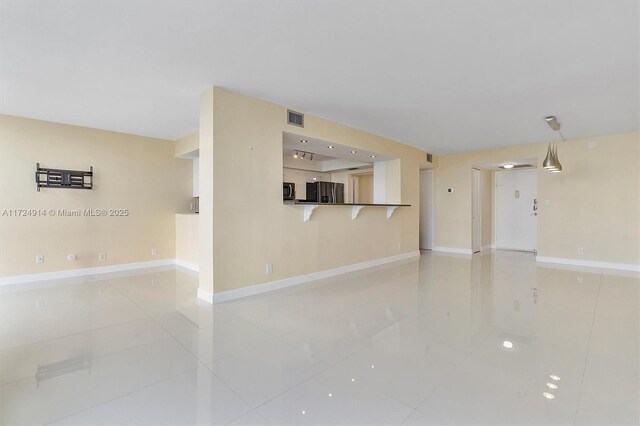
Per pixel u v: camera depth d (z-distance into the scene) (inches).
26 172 171.3
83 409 65.6
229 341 98.0
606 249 212.7
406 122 184.5
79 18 84.3
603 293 150.8
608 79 124.4
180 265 222.7
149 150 218.5
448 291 155.1
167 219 227.8
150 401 68.4
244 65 113.4
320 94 141.9
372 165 278.2
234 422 62.2
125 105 153.6
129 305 132.3
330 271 188.5
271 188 154.2
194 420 62.6
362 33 93.4
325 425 61.2
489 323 112.5
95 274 193.2
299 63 112.1
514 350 91.5
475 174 289.6
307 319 116.7
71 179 185.3
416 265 223.9
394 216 242.2
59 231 182.7
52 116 170.2
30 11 80.7
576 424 60.5
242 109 141.6
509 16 85.0
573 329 106.3
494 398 69.0
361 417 63.4
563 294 149.3
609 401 67.4
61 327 108.5
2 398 69.1
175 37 94.6
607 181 211.9
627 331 104.2
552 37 95.3
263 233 151.4
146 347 93.7
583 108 158.2
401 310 126.7
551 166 187.3
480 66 114.5
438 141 235.8
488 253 281.6
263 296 144.9
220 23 87.8
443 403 67.5
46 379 76.5
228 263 138.3
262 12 83.0
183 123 185.0
